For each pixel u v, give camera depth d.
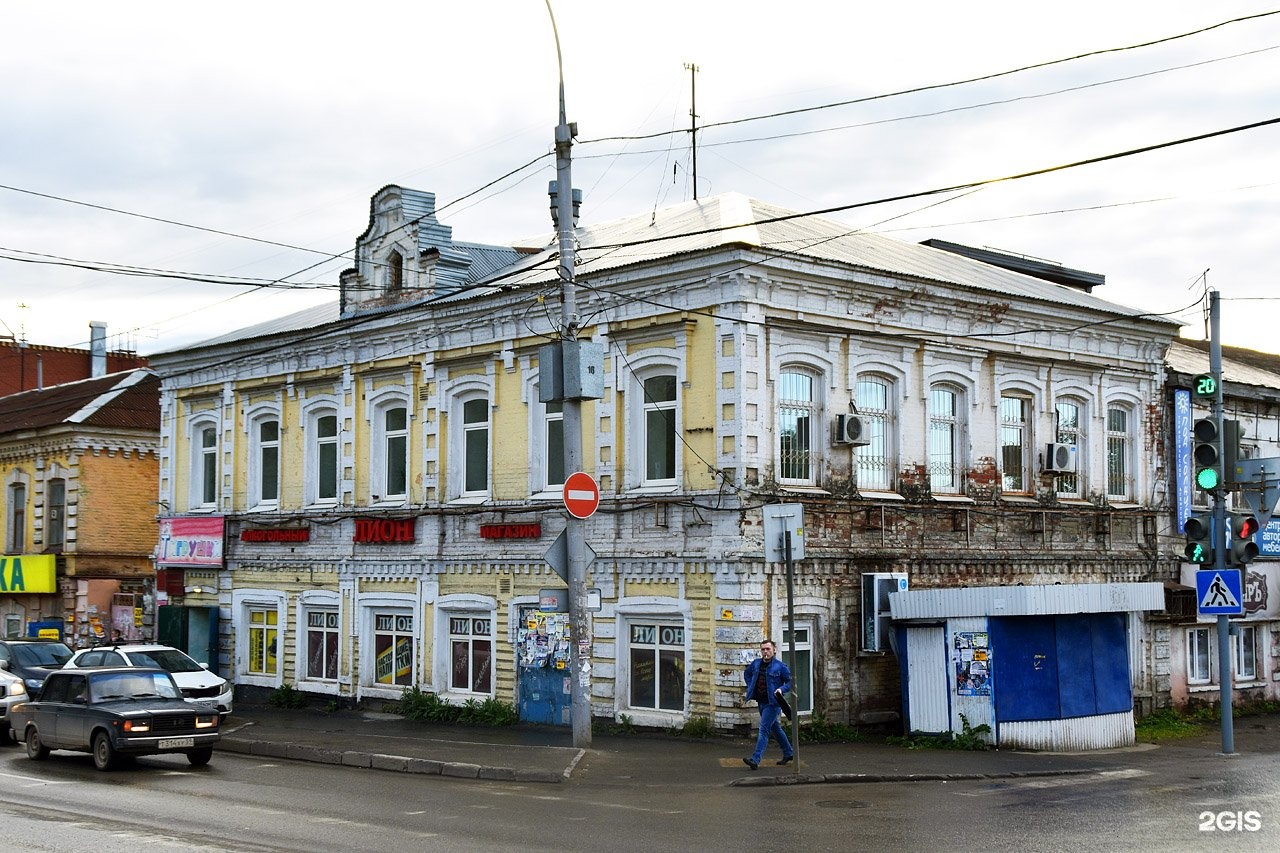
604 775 19.11
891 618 24.22
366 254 31.28
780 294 23.88
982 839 13.77
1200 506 32.09
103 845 13.76
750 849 13.19
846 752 21.92
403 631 29.88
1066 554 28.64
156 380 44.69
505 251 32.12
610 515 25.05
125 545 41.75
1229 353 39.53
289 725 27.62
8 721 25.88
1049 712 23.00
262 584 33.47
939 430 26.95
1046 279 37.25
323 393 32.06
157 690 22.16
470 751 21.38
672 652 24.20
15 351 54.84
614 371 25.22
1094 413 29.91
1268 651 33.00
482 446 28.45
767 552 19.25
